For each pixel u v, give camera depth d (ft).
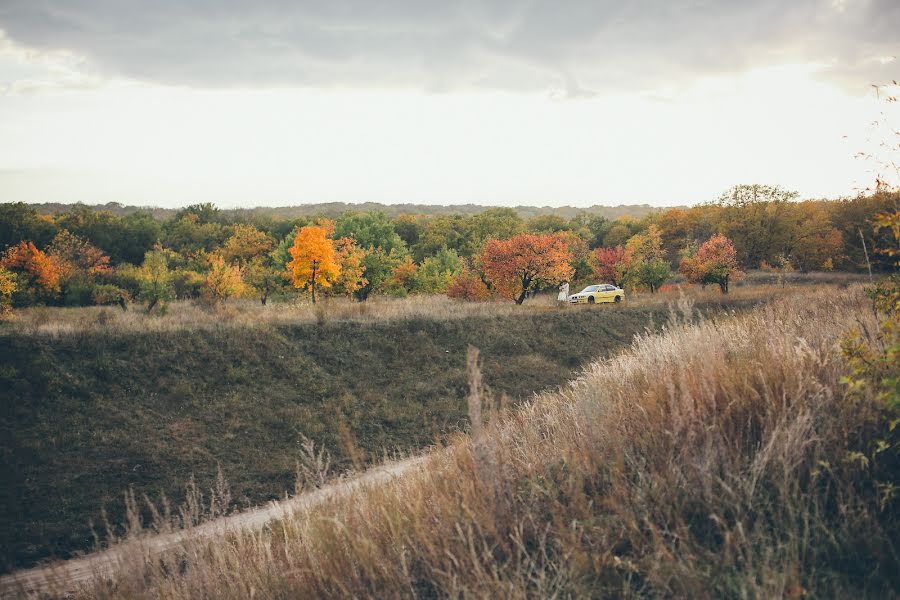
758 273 183.01
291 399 63.26
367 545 10.65
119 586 12.88
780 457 9.12
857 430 9.86
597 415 12.92
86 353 61.77
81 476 45.68
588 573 8.62
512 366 78.84
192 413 57.21
